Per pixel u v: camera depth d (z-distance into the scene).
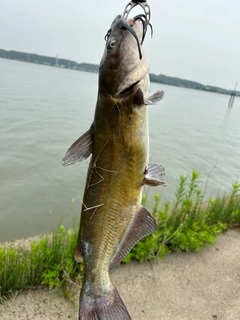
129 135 0.39
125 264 0.88
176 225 0.98
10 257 0.75
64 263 0.78
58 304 0.73
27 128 2.69
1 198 1.46
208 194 1.86
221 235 1.08
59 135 2.62
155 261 0.90
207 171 2.34
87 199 0.43
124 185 0.41
